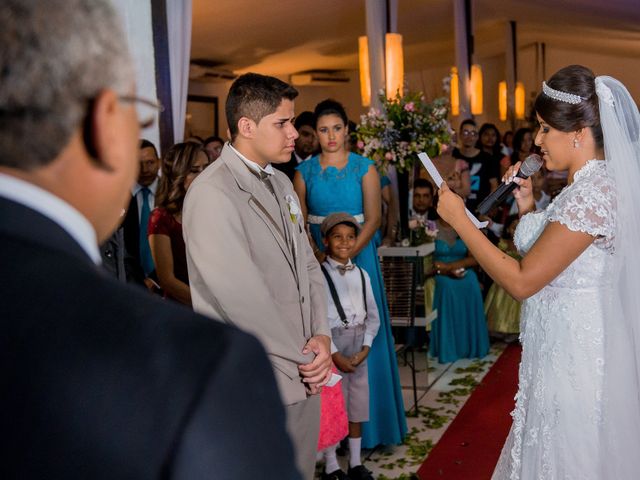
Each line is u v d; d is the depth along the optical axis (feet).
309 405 8.00
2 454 1.96
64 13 2.07
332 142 12.55
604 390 7.57
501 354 18.92
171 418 1.93
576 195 7.30
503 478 8.54
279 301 7.99
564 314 7.67
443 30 37.70
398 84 20.51
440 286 18.35
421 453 12.75
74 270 2.09
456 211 7.76
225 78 35.09
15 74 2.01
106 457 1.93
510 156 30.91
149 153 11.99
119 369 1.98
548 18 36.42
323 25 28.91
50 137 2.06
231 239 7.47
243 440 1.97
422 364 15.93
